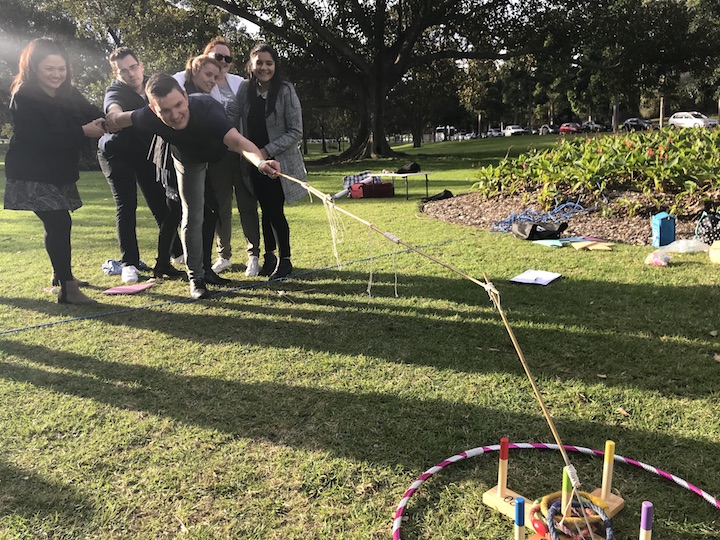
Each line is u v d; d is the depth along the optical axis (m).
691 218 6.24
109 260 5.63
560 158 8.21
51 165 4.12
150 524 1.99
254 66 4.40
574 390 2.79
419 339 3.49
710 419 2.50
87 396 2.91
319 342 3.51
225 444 2.45
